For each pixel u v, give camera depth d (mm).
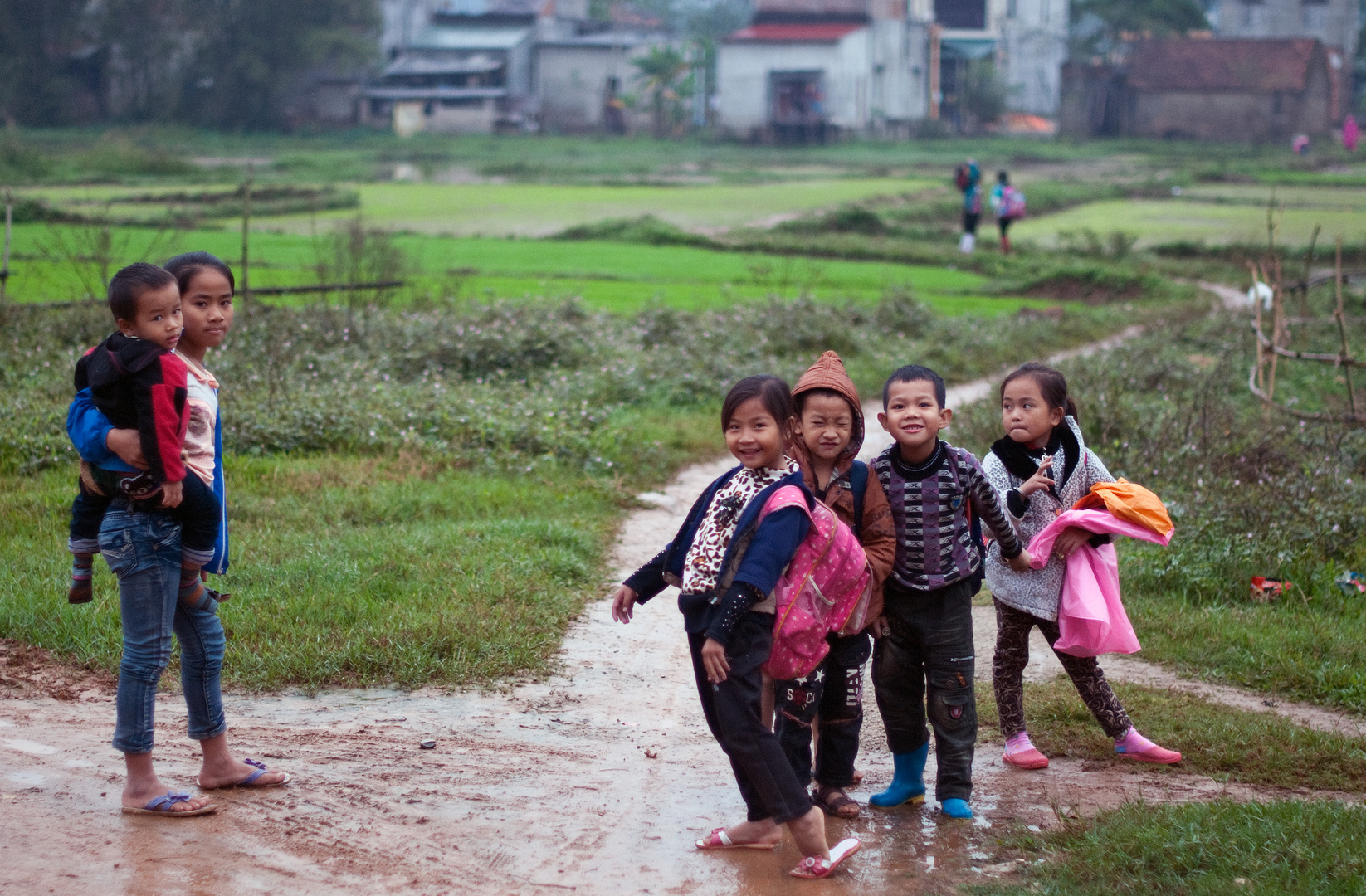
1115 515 4309
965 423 10391
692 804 4148
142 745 3795
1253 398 12727
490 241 30531
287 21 69812
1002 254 30031
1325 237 33281
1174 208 44375
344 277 18609
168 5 69500
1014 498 4465
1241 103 71750
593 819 3973
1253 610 6473
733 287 22812
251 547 6707
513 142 68062
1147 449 8836
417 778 4246
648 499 8867
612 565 7242
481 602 6012
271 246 27078
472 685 5266
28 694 4871
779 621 3568
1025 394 4480
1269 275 17703
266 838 3689
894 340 16297
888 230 34750
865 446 11273
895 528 3988
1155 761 4594
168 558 3771
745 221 36094
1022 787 4359
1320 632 6039
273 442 9164
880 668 4129
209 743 4016
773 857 3709
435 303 16125
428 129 72875
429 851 3656
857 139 67125
